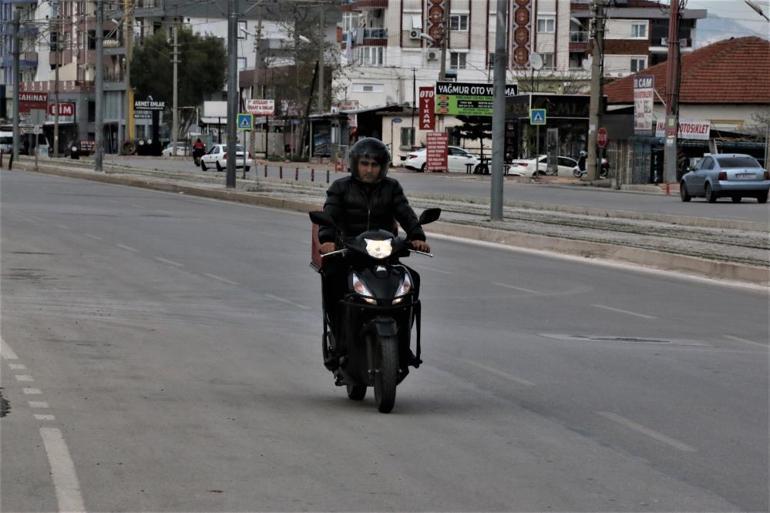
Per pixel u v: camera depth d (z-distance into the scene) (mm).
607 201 82812
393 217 17984
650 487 13219
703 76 136000
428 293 32781
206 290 32000
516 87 148875
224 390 18609
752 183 80750
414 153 148500
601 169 127688
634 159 114750
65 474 13094
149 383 18938
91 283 32688
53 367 19953
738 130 129875
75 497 12219
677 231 54312
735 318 29141
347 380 17672
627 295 33406
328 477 13281
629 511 12258
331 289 17656
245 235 49750
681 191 84750
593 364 21891
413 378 20250
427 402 18125
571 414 17312
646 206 76562
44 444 14438
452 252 45500
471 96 143375
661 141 115938
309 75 185625
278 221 58906
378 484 13031
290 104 187625
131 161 165125
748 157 82938
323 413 17047
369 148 17500
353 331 17062
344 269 17469
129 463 13672
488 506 12289
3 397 17266
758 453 15008
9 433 14969
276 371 20562
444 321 27422
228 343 23422
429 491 12797
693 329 27094
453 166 145125
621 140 114750
